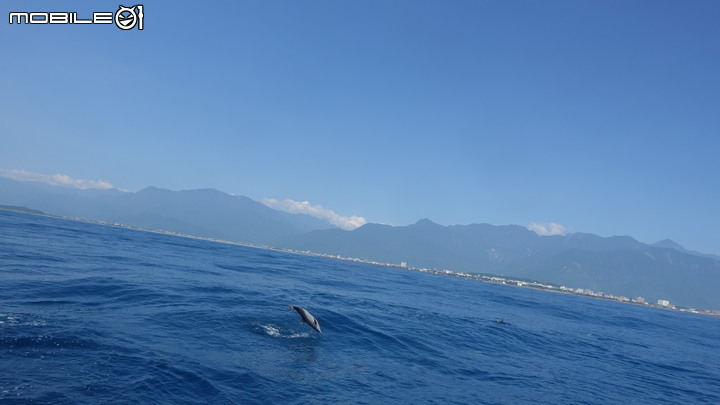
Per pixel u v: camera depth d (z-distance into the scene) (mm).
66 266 23984
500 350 19562
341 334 16953
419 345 17375
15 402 7066
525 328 29188
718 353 33844
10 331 10500
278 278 39125
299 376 11047
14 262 22719
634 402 14102
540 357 19500
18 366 8625
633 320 60562
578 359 20625
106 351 10289
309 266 79938
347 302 27422
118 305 15648
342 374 11883
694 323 84938
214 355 11523
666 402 14789
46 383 8047
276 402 9117
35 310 13047
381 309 26469
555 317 44344
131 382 8758
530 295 106250
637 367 20969
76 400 7570
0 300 13750
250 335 14391
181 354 11078
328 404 9477
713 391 17828
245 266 49000
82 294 16703
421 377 12961
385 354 15094
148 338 12008
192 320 14906
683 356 28297
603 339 30781
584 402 13125
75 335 11008
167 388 8820
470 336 21750
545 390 13789
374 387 11234
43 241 39562
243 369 10758
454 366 15000
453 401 11234
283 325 16609
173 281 24172
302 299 24938
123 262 30875
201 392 8961
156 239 97938
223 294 21969
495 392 12711
